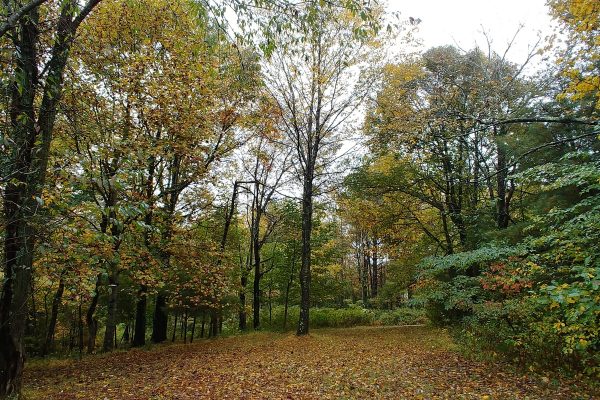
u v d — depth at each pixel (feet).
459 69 56.13
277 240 81.10
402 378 26.68
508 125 42.37
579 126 32.09
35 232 17.93
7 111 16.69
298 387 25.03
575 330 19.20
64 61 21.49
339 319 76.02
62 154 19.89
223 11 19.62
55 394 23.99
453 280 43.73
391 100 53.52
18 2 15.05
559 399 20.67
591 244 21.03
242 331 68.80
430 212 66.95
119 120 36.60
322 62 53.57
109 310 44.83
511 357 29.45
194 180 44.78
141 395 23.44
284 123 57.36
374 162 61.41
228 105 50.65
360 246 121.70
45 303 50.80
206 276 43.98
